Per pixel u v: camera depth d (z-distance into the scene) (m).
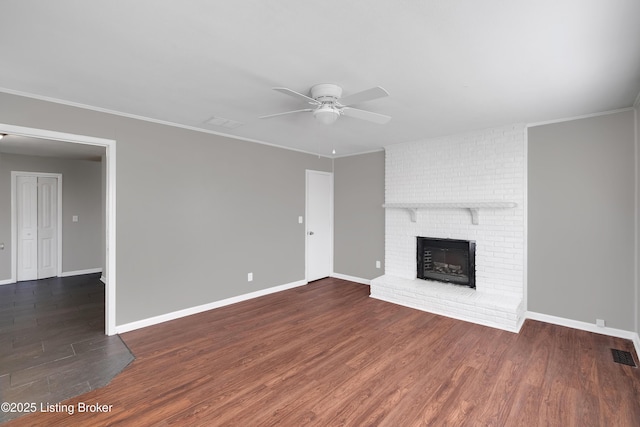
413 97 2.76
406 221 4.70
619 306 3.15
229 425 1.92
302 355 2.82
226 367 2.61
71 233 6.01
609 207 3.19
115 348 2.94
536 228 3.60
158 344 3.03
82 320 3.65
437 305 3.90
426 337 3.21
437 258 4.46
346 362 2.70
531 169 3.62
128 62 2.13
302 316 3.82
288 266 5.09
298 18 1.63
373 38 1.81
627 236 3.10
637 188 3.00
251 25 1.69
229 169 4.24
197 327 3.46
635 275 3.05
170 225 3.66
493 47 1.91
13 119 2.65
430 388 2.32
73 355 2.80
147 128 3.45
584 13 1.56
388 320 3.69
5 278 5.34
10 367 2.59
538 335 3.23
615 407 2.09
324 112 2.43
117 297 3.27
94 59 2.09
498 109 3.09
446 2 1.48
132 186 3.36
